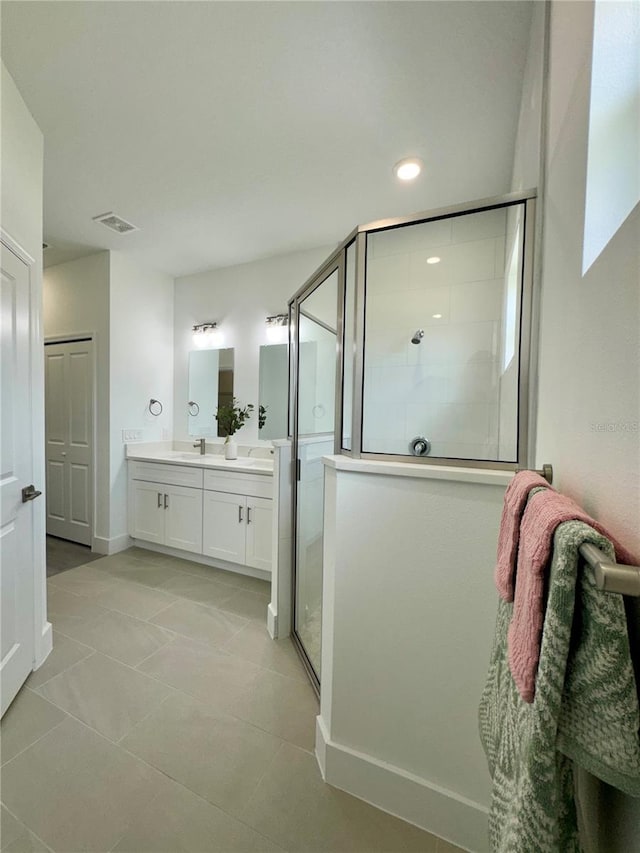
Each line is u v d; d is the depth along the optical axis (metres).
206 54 1.31
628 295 0.44
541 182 1.00
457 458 1.17
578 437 0.63
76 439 3.29
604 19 0.58
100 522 3.16
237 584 2.61
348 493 1.14
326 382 1.75
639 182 0.57
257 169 1.95
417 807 1.07
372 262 2.15
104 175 2.02
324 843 1.02
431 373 2.23
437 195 2.17
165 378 3.57
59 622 2.07
